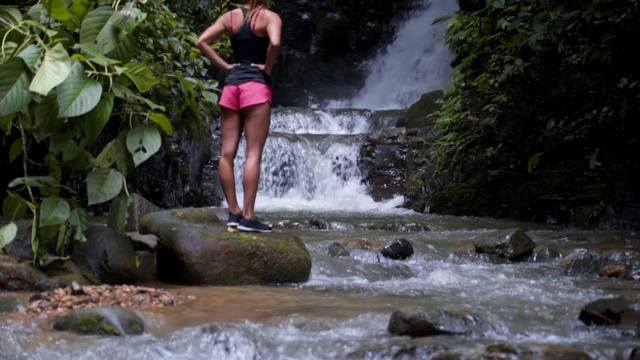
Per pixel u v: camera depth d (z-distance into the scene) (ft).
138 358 11.39
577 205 33.01
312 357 11.34
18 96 14.49
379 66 71.56
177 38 26.66
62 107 14.37
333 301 15.66
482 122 38.63
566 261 22.18
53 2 15.39
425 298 16.11
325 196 44.88
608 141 34.01
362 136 46.50
